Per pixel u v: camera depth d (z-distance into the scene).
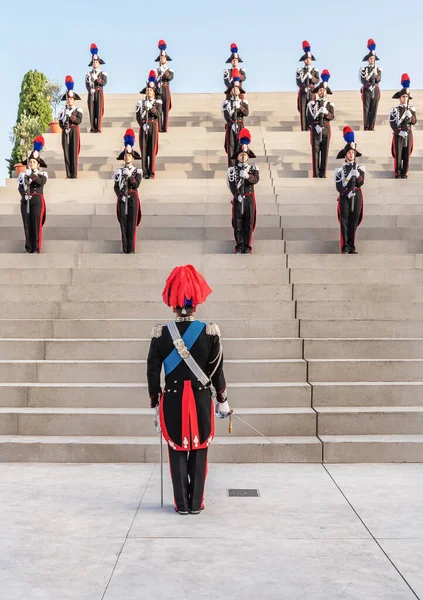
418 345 9.15
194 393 5.91
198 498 5.88
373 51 18.91
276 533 5.40
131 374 8.84
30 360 9.09
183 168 16.95
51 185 15.48
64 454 7.66
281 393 8.48
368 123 18.98
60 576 4.60
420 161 17.16
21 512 5.91
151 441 7.76
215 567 4.74
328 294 10.51
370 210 14.18
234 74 16.30
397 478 7.01
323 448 7.66
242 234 12.18
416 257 11.46
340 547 5.11
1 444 7.66
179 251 12.76
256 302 10.11
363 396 8.49
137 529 5.49
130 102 21.38
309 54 19.44
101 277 11.02
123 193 12.17
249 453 7.65
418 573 4.66
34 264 11.70
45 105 28.73
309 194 14.98
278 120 20.33
